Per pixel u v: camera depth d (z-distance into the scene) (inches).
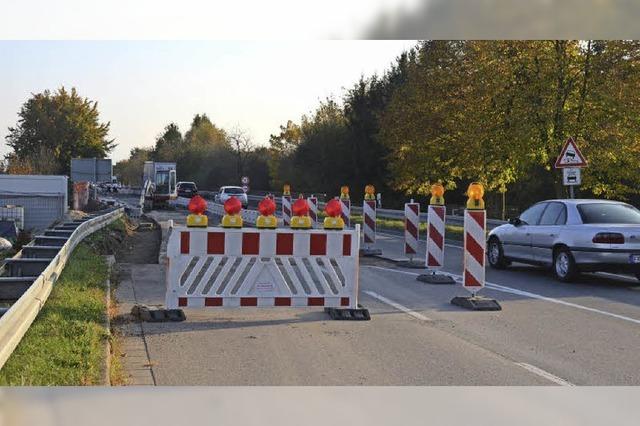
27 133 2871.6
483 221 426.0
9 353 238.8
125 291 449.7
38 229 1081.4
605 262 514.3
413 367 279.4
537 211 594.9
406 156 1334.9
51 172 1809.8
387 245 882.1
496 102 1025.5
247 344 315.3
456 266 654.5
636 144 983.0
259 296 376.2
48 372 235.6
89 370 243.0
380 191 1951.3
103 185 3309.5
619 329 361.1
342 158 2033.7
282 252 376.5
